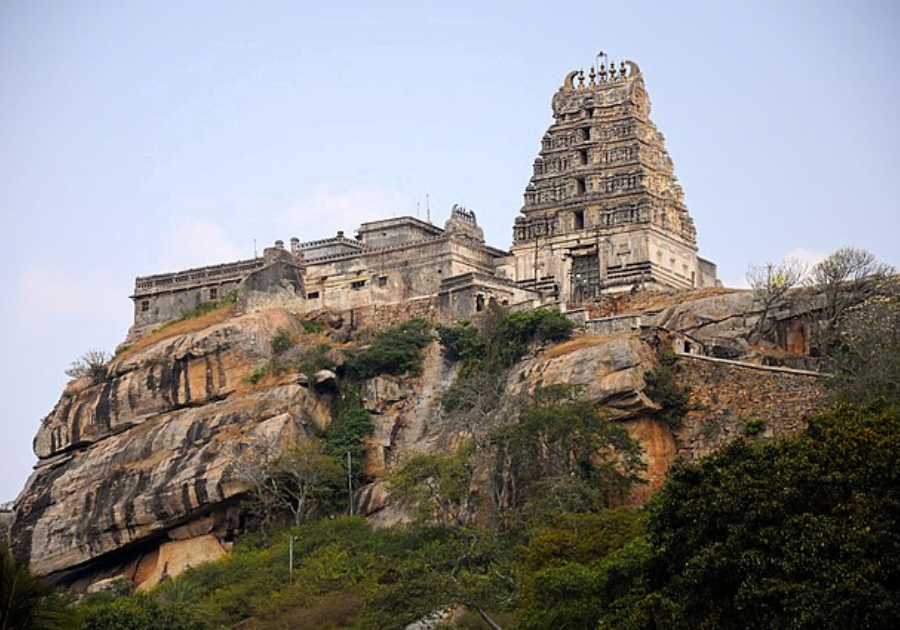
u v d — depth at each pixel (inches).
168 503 5310.0
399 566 4338.1
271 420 5383.9
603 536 3873.0
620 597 3292.3
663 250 5979.3
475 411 5103.3
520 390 4997.5
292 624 4409.5
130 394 5718.5
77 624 2378.2
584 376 4913.9
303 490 5191.9
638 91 6161.4
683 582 2957.7
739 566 2886.3
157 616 4266.7
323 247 6358.3
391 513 5073.8
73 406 5802.2
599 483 4549.7
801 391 4726.9
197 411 5551.2
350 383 5605.3
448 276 5890.8
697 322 5290.4
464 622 3966.5
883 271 5182.1
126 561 5467.5
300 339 5812.0
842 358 4758.9
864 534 2802.7
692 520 3021.7
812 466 2950.3
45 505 5565.9
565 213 6063.0
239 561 4918.8
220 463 5295.3
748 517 2930.6
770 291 5251.0
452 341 5516.7
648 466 4751.5
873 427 3014.3
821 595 2760.8
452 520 4722.0
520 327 5310.0
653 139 6156.5
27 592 2343.8
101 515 5423.2
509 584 3991.1
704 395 4879.4
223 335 5689.0
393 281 5979.3
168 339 5826.8
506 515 4584.2
